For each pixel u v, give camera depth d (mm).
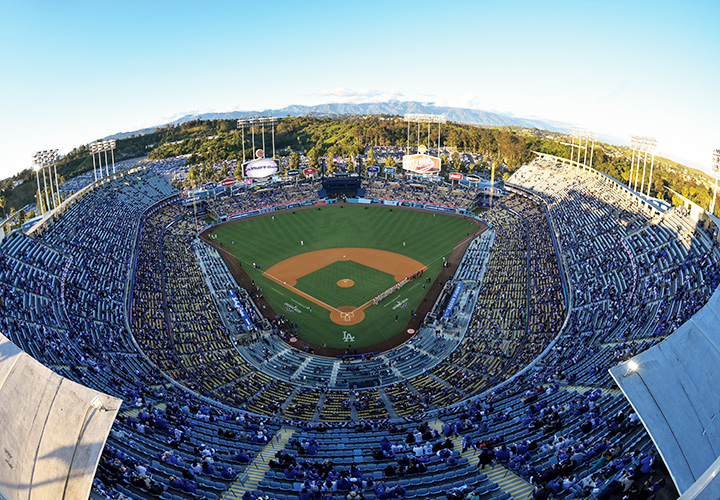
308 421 37281
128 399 33312
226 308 63375
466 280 71250
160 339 51625
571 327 48344
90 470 16125
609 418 25812
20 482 17281
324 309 65250
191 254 84000
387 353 54219
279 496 22125
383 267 79938
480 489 21297
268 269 79438
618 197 81688
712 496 10891
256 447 29438
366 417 39219
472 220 104938
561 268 65062
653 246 56969
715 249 46219
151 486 21156
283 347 55625
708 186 120125
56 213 74125
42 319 43219
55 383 18109
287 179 133750
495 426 29547
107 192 99188
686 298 40781
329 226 104000
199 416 33125
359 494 21016
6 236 56781
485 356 49125
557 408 29453
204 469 24047
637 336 38719
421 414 36656
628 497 17578
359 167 132375
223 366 48906
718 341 19906
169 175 162625
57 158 77438
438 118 126625
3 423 18484
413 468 23922
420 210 114688
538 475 21469
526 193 111500
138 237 84562
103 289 58656
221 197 118438
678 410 17906
